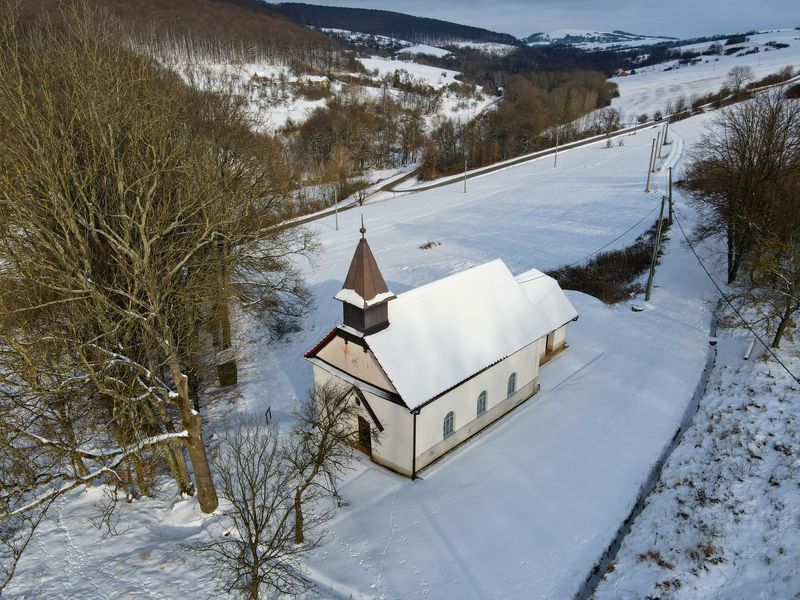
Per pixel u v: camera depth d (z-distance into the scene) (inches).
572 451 1154.0
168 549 911.7
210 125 1476.4
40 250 891.4
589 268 2177.7
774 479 973.2
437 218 3152.1
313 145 4544.8
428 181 4411.9
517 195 3494.1
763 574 798.5
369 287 1042.7
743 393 1258.0
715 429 1165.1
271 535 935.7
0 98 866.8
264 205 1656.0
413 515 1004.6
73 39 1106.1
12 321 901.2
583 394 1353.3
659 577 832.9
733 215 1726.1
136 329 999.0
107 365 832.9
